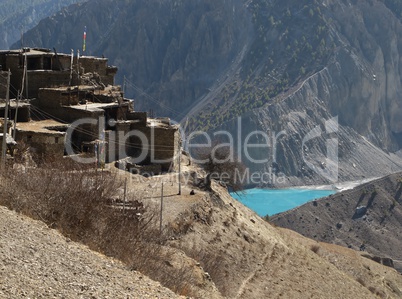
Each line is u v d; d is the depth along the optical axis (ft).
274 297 148.97
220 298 97.55
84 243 79.41
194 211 160.76
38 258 63.72
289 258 187.01
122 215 98.84
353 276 247.09
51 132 170.19
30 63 226.79
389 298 241.55
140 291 64.85
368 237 513.45
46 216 83.10
